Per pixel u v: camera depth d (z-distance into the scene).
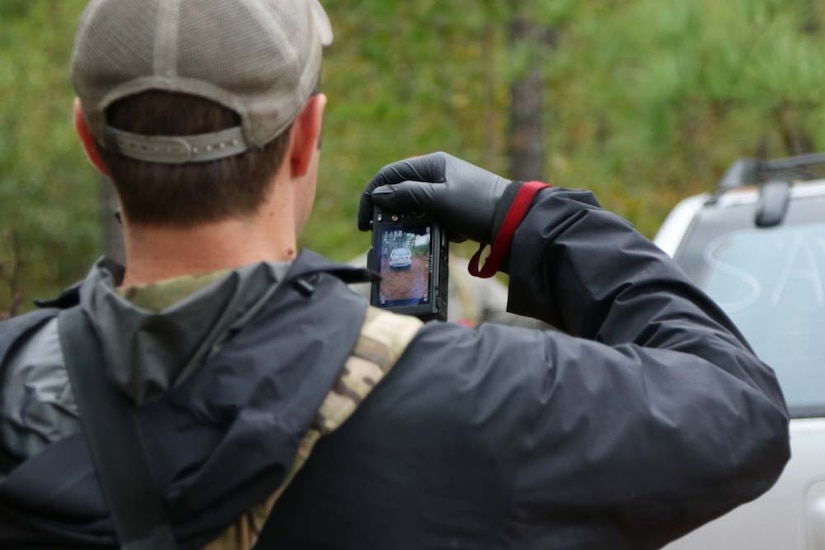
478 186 2.64
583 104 12.92
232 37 2.15
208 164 2.17
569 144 14.35
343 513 2.14
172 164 2.16
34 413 2.18
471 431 2.14
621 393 2.21
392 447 2.14
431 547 2.14
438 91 13.43
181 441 2.11
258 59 2.16
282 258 2.26
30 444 2.17
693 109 9.52
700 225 5.35
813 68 8.84
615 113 10.70
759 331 4.82
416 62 13.15
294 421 2.07
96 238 19.33
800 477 4.04
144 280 2.22
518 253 2.54
